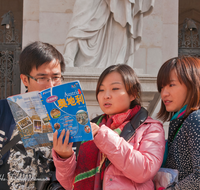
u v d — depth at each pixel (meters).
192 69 1.64
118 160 1.36
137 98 1.75
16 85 5.79
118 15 3.84
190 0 11.28
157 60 5.41
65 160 1.47
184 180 1.38
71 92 1.35
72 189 1.63
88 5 3.85
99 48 3.89
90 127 1.33
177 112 1.73
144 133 1.54
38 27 5.42
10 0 10.84
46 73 1.68
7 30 6.06
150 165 1.37
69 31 3.82
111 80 1.63
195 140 1.42
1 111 1.71
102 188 1.49
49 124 1.43
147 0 4.05
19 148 1.68
